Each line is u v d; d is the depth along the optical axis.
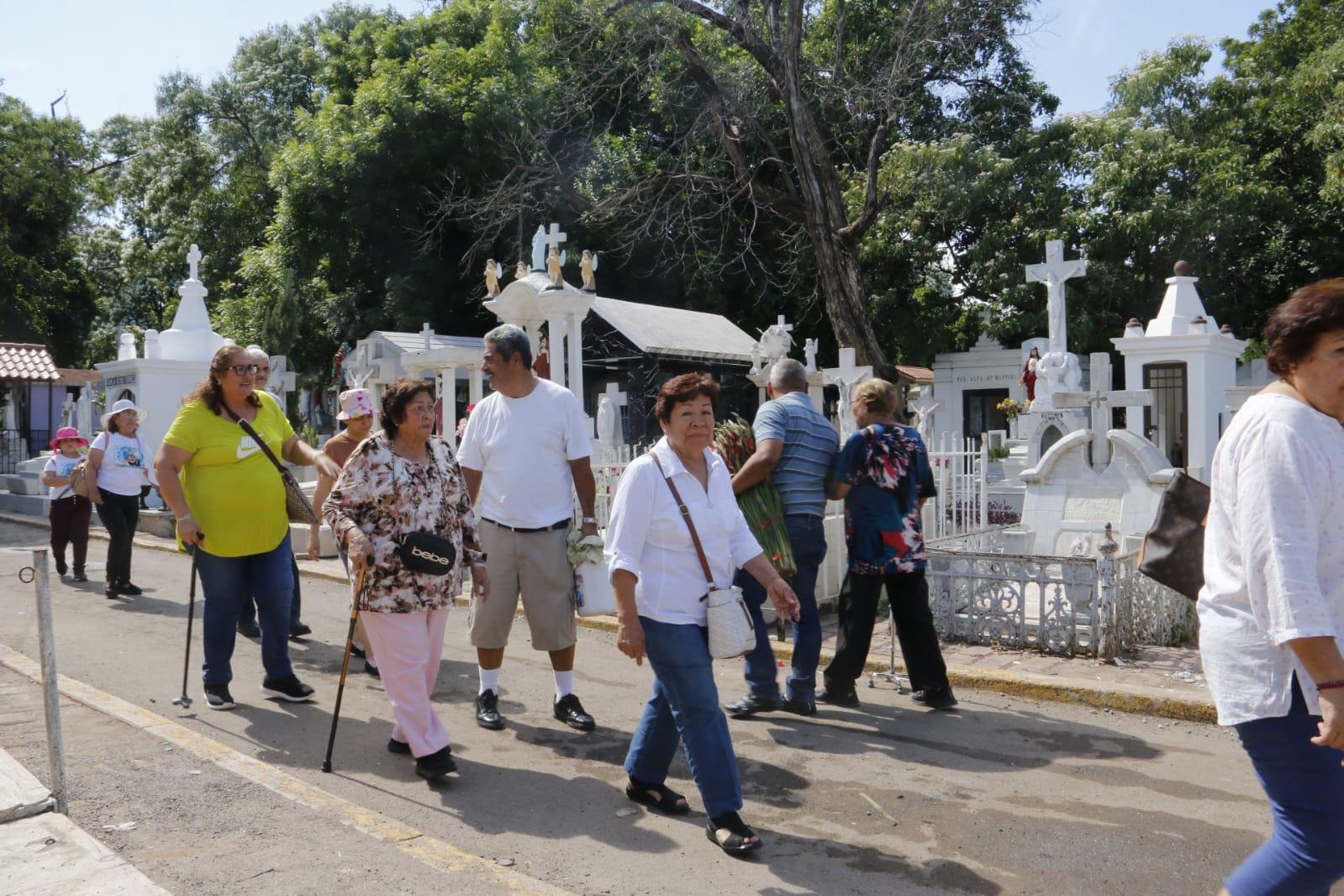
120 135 47.69
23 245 38.59
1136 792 4.66
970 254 29.09
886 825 4.30
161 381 17.02
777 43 13.90
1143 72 27.89
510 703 6.24
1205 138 27.70
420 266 30.67
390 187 30.28
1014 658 6.88
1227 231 26.16
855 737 5.51
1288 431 2.46
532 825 4.30
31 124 37.66
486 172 29.88
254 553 6.04
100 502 9.95
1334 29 28.75
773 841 4.14
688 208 21.73
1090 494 9.98
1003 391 30.20
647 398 24.61
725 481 4.33
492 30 30.55
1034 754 5.20
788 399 6.03
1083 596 6.86
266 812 4.25
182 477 5.99
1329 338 2.47
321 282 32.19
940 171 26.72
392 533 4.80
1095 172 27.56
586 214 19.84
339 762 5.11
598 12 16.14
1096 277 27.20
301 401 34.72
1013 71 28.75
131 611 9.36
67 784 4.54
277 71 38.03
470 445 5.71
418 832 4.09
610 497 9.80
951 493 12.04
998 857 3.96
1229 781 4.79
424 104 29.23
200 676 6.86
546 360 14.08
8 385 32.34
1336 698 2.35
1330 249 27.47
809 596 5.93
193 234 37.69
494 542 5.63
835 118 17.31
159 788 4.52
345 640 8.09
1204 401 17.80
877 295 29.89
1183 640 7.39
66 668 7.04
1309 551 2.41
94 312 41.94
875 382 6.14
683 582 4.11
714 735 4.05
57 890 3.36
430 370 16.64
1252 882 2.58
